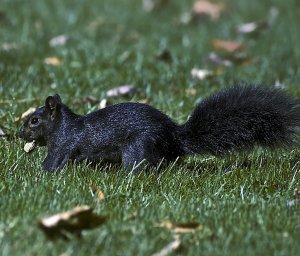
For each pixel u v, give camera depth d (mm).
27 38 18172
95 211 8578
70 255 7363
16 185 9383
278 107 10367
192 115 10445
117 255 7480
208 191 9617
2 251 7387
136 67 15625
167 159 10312
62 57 16547
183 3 22672
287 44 18469
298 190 9641
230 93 10531
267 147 10422
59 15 20844
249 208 8891
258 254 7586
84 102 13281
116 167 10406
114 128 10219
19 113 12391
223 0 23000
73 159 10375
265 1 22719
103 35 19109
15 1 22094
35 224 7961
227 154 10398
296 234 8133
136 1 22906
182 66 15906
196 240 7895
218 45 18016
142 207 8875
